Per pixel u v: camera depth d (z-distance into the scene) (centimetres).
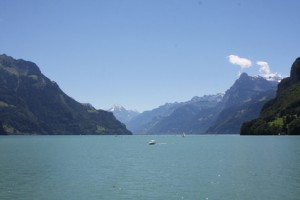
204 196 5250
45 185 6166
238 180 6456
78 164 9406
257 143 18625
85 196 5334
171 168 8406
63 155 12644
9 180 6681
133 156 12150
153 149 16725
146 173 7581
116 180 6650
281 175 6944
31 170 8138
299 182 6178
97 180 6656
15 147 18550
